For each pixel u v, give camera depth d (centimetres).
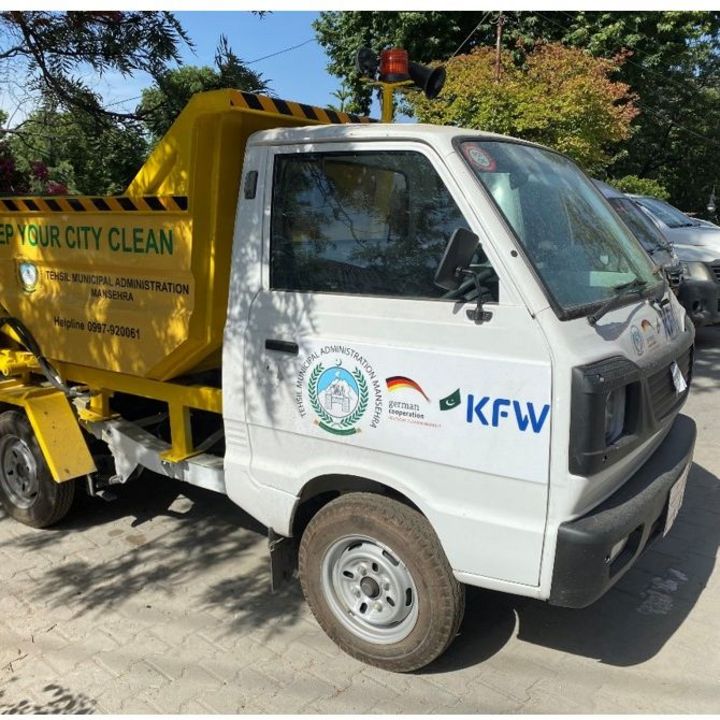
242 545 434
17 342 484
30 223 418
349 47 1869
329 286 306
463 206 270
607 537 256
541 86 1223
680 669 318
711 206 2589
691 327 373
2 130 642
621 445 264
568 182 347
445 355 270
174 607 368
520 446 259
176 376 387
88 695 303
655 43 1958
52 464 414
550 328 252
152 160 349
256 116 339
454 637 304
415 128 287
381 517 297
